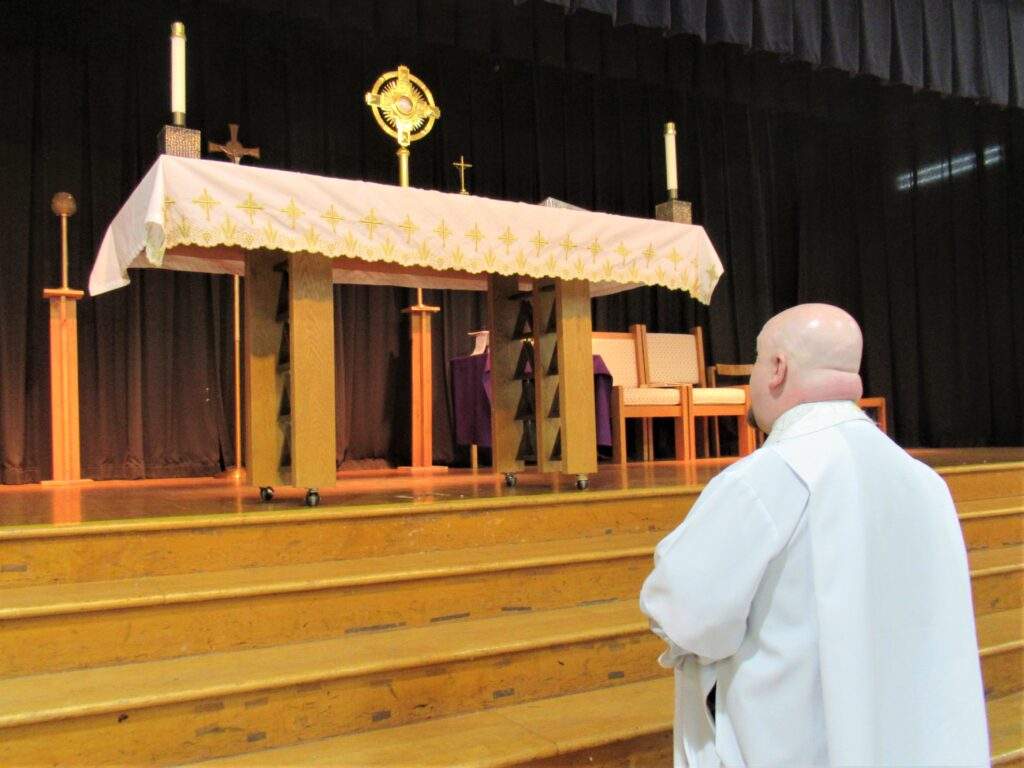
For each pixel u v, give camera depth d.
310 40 6.04
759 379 1.54
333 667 2.08
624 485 3.63
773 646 1.36
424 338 5.72
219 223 2.76
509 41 5.96
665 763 2.11
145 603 2.14
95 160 5.43
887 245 7.77
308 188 2.92
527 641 2.31
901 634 1.35
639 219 3.62
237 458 5.21
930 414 7.68
